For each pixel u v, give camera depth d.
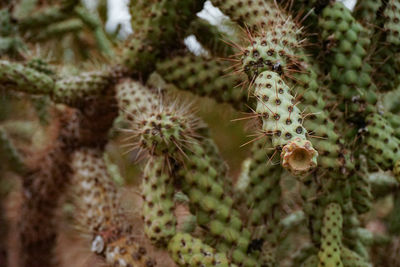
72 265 0.93
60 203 0.92
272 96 0.58
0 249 0.96
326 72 0.70
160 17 0.74
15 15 0.97
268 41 0.62
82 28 1.08
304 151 0.55
